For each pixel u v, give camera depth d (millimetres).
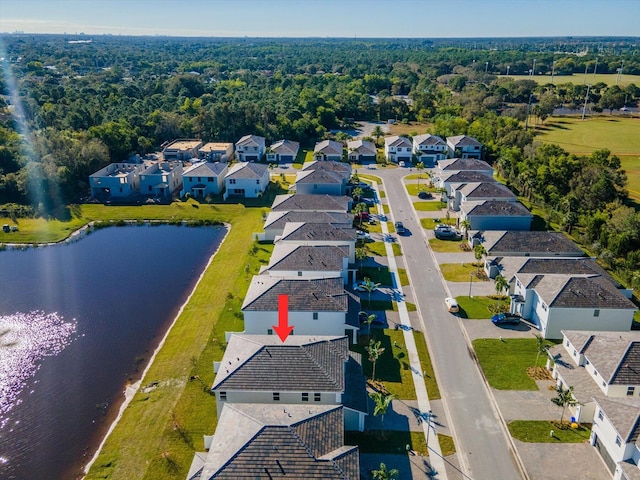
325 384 39188
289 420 34500
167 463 37344
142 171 104938
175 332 54750
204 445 38656
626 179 97688
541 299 53031
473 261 70625
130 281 67812
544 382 45906
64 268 72000
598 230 76375
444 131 143000
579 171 97312
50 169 96625
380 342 50750
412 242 77500
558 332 52125
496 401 43562
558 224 84812
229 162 126562
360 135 155500
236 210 93188
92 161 106812
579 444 38875
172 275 69438
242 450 31922
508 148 118688
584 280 53719
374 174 114938
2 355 52094
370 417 41688
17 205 92625
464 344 51875
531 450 38281
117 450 38906
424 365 48438
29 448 40500
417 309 58469
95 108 141750
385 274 67062
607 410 36750
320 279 53812
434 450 38375
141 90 189875
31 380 48438
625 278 66000
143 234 84688
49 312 60094
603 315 51188
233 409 36375
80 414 44031
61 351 52812
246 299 51656
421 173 115500
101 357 51781
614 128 159750
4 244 80500
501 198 85000
